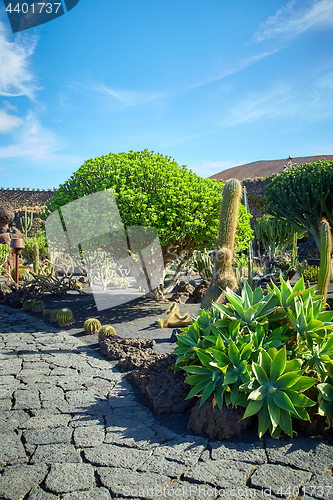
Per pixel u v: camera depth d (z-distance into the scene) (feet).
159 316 22.63
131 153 28.58
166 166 25.95
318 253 70.90
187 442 7.68
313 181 43.01
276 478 6.28
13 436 7.90
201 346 9.86
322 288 15.03
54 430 8.21
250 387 7.69
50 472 6.56
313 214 44.14
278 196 47.93
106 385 11.19
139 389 10.89
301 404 7.55
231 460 6.92
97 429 8.30
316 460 6.88
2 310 26.43
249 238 29.14
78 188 25.77
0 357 14.10
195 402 9.37
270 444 7.51
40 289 32.68
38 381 11.44
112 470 6.63
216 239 25.36
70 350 15.33
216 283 12.57
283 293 9.86
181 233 24.07
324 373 8.45
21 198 120.37
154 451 7.32
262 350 8.32
